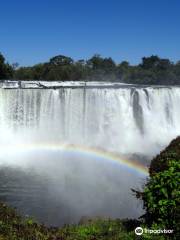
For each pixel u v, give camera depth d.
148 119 39.50
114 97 37.84
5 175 25.84
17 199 21.14
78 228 11.94
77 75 74.00
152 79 80.88
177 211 9.12
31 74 71.06
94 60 84.75
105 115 37.47
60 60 76.31
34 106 34.38
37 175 26.11
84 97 36.34
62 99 35.44
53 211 19.44
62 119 35.56
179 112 41.34
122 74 82.31
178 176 9.41
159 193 9.41
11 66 69.44
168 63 84.31
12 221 10.41
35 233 10.24
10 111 33.62
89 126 36.75
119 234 10.95
